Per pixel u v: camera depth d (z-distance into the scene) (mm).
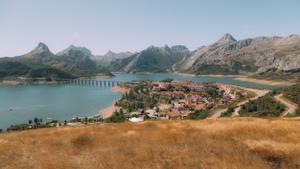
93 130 32688
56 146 25672
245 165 19938
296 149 22844
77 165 19969
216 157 21469
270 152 22578
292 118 42750
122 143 25578
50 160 21156
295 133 28156
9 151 24062
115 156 21734
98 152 22969
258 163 20406
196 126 32438
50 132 33000
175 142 25438
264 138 26547
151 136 27625
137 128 33062
